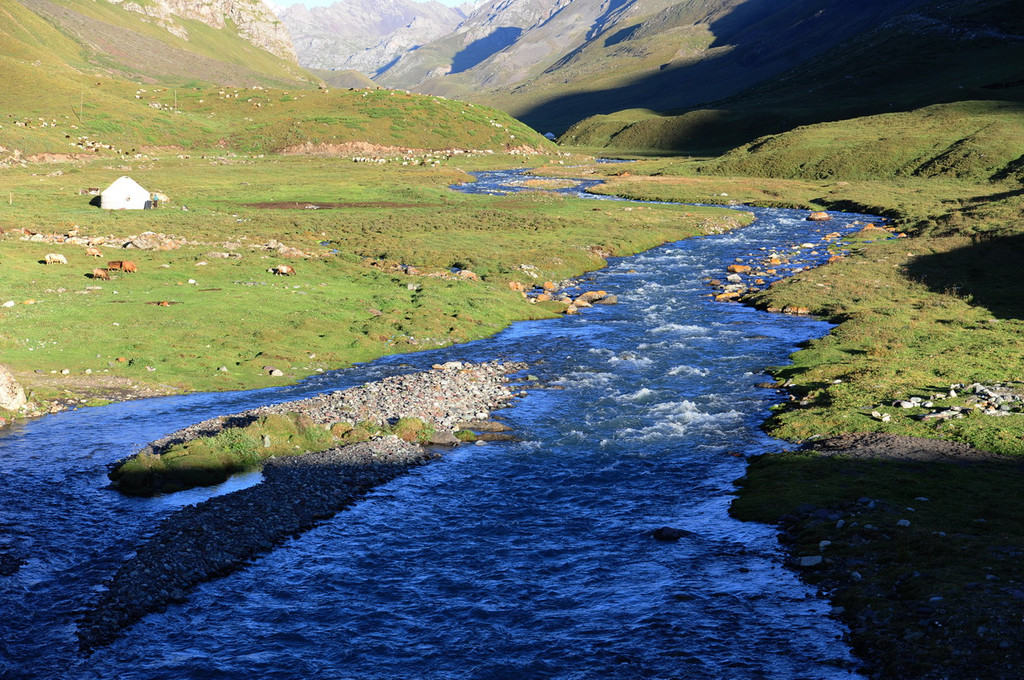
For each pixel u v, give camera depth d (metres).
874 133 183.88
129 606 22.58
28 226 96.44
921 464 31.36
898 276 73.06
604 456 35.25
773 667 19.53
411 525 28.61
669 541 26.97
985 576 22.02
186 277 70.19
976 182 139.88
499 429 38.91
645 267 87.06
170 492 31.20
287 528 28.09
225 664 20.22
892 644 19.64
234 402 42.94
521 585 24.27
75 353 48.72
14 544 26.19
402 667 20.14
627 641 21.05
